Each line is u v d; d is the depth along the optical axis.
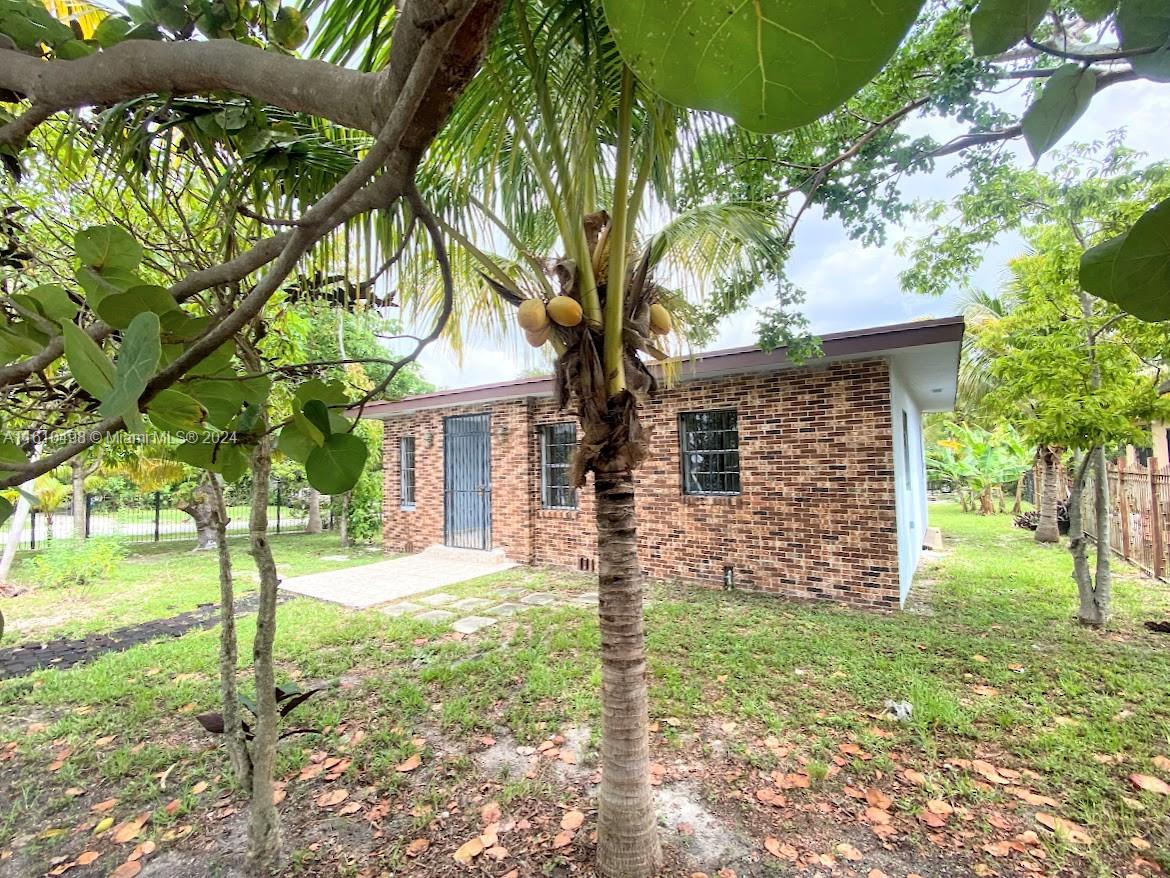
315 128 1.78
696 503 6.98
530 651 4.48
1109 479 9.07
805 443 6.20
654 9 0.37
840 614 5.53
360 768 2.85
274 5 1.14
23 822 2.52
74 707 3.70
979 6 0.56
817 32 0.34
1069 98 0.64
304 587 7.22
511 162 1.86
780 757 2.88
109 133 1.42
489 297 2.92
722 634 4.87
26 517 7.74
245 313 0.75
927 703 3.41
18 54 0.85
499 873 2.13
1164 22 0.57
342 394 1.00
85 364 0.51
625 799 2.10
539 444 8.87
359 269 2.08
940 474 19.45
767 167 4.08
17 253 1.40
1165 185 4.42
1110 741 2.97
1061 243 5.48
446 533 9.99
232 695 2.29
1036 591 6.50
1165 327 4.46
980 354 10.76
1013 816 2.41
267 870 2.15
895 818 2.40
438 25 0.49
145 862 2.25
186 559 9.82
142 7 0.99
